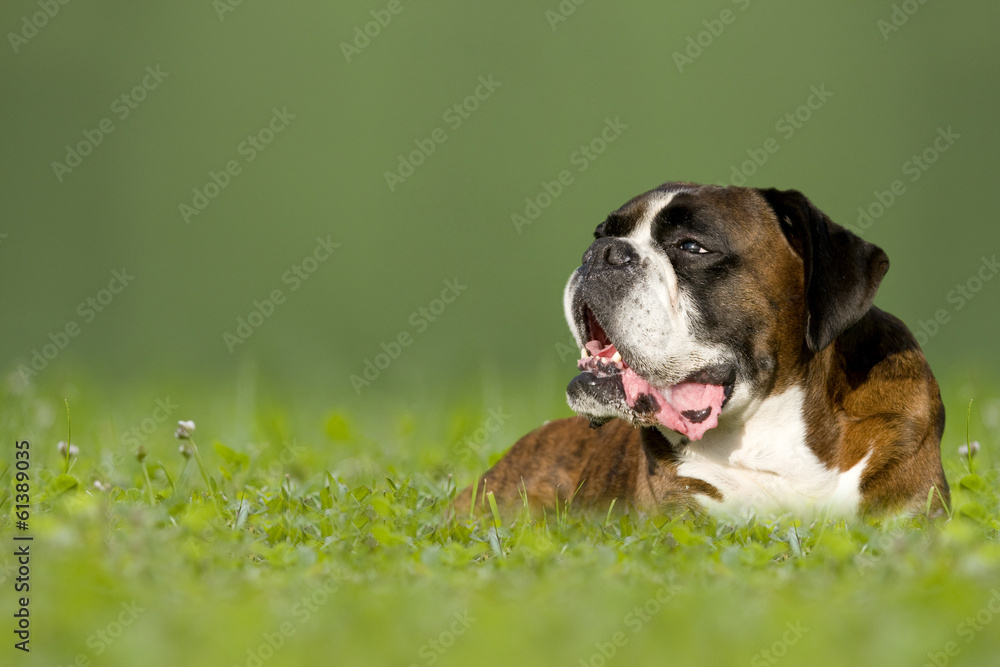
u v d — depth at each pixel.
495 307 22.20
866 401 7.42
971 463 8.45
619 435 8.60
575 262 22.31
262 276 22.09
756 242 7.34
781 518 7.16
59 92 21.73
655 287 7.16
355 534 6.92
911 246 22.42
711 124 22.44
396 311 22.09
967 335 22.08
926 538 6.28
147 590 5.43
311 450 10.60
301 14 22.19
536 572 5.90
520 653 4.88
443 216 22.27
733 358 7.28
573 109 22.44
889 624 4.84
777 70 22.42
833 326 7.20
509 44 22.44
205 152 22.03
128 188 21.91
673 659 4.78
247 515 7.21
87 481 8.52
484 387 13.59
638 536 6.73
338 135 22.16
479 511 8.84
